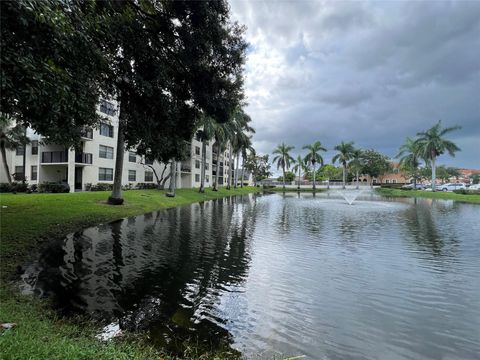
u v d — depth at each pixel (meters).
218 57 11.52
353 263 8.76
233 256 9.33
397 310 5.78
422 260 9.11
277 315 5.51
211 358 4.16
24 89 4.87
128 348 4.01
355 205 28.12
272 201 33.31
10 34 4.62
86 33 6.27
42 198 18.64
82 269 7.60
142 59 10.44
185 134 13.94
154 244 10.61
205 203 29.34
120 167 19.20
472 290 6.79
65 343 3.53
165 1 9.87
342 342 4.66
